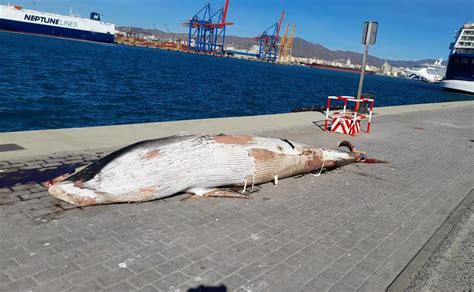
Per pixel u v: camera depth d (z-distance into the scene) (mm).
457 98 72188
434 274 4461
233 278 3977
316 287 3967
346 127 12789
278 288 3887
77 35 124688
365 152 10289
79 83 30234
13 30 114250
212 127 11297
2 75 29516
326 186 7363
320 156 8023
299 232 5223
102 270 3883
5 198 5320
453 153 11641
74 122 17234
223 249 4555
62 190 5238
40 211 5055
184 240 4684
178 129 10648
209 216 5465
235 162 6375
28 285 3533
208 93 34250
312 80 90625
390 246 5074
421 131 15312
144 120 19375
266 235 5035
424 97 69062
